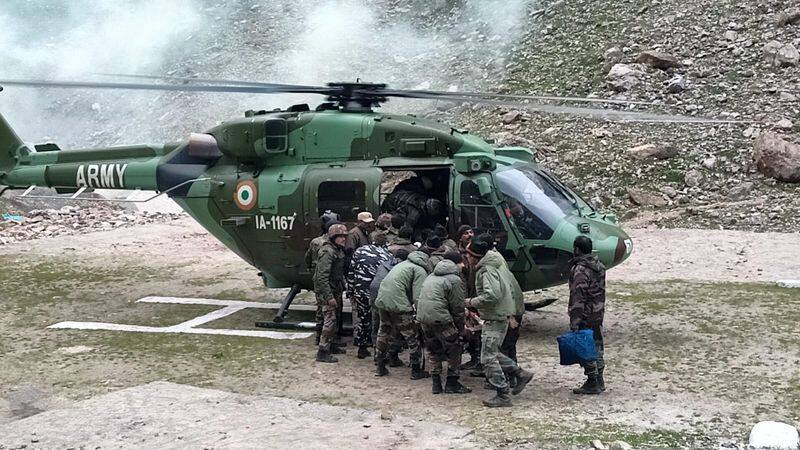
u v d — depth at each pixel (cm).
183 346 1031
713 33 2522
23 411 790
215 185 1157
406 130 1064
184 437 702
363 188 1057
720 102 2244
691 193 1967
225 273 1545
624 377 868
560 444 677
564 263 1006
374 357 945
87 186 1291
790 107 2161
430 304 800
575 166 2122
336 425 729
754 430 686
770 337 1009
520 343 1021
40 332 1112
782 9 2520
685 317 1124
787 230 1739
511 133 2327
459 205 1026
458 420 740
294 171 1108
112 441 697
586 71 2539
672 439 688
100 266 1619
